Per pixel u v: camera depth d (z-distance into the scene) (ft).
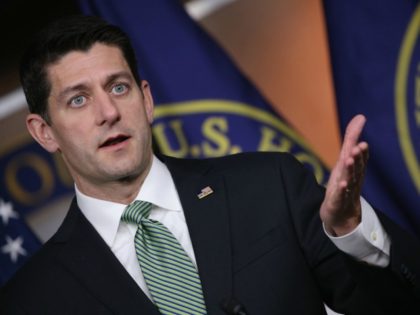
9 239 21.03
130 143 11.71
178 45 22.20
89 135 11.67
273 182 12.35
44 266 12.28
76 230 12.48
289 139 22.06
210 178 12.62
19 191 23.73
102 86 11.70
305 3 23.81
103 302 11.68
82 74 11.70
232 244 11.85
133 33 22.07
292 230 11.96
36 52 12.01
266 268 11.64
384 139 21.74
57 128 12.05
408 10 21.86
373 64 21.90
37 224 23.66
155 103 21.86
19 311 11.93
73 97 11.76
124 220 12.20
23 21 24.07
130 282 11.73
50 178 23.84
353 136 9.87
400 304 10.64
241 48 23.90
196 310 11.39
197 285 11.55
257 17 23.91
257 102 22.15
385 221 11.24
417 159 21.57
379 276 10.61
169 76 22.03
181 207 12.34
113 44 12.03
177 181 12.55
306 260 11.89
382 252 10.66
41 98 12.17
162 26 22.25
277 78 23.79
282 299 11.46
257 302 11.42
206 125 21.88
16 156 23.88
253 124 22.00
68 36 11.87
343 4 22.20
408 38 21.80
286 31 23.84
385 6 21.98
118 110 11.62
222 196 12.33
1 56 24.08
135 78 12.39
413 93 21.70
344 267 11.43
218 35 23.99
